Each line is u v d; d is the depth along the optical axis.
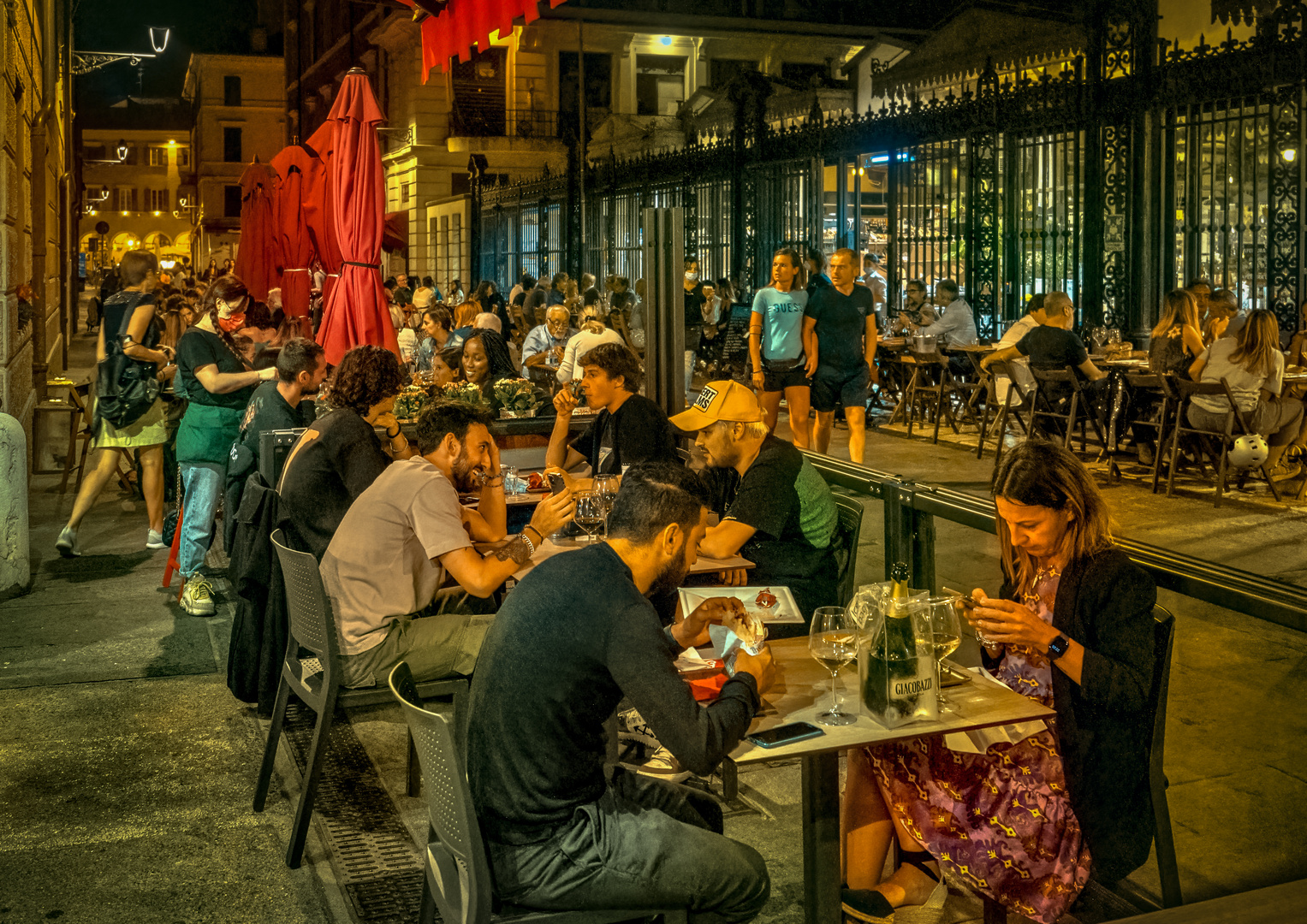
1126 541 3.21
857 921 3.04
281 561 4.13
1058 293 9.91
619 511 2.82
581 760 2.65
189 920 3.44
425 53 12.54
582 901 2.61
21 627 6.23
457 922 2.61
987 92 13.47
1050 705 3.09
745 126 17.19
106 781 4.40
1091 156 12.42
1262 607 2.68
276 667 4.79
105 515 8.99
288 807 4.20
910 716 2.73
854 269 9.37
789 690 3.00
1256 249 11.33
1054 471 2.97
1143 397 9.88
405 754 4.68
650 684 2.54
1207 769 4.25
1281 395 9.05
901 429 12.97
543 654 2.59
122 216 84.94
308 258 13.45
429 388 8.03
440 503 4.05
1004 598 3.33
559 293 17.81
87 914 3.47
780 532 4.39
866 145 15.04
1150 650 2.93
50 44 17.58
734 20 23.41
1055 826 2.99
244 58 60.97
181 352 6.55
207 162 61.69
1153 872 3.65
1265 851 3.71
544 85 37.34
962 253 15.95
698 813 3.00
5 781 4.38
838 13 24.05
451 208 33.38
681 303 6.97
